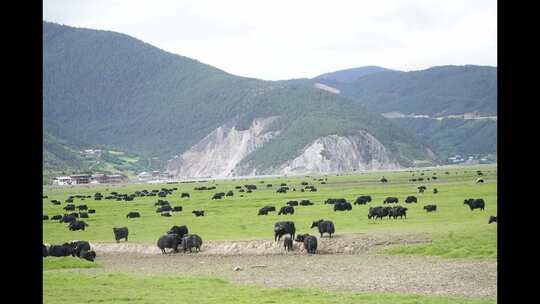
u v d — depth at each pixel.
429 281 32.91
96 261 49.53
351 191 128.50
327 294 28.67
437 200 92.06
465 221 60.47
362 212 78.56
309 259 45.47
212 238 58.47
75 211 103.06
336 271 38.47
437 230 52.84
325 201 99.25
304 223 67.75
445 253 43.56
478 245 44.53
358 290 30.83
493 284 31.28
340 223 65.81
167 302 26.14
